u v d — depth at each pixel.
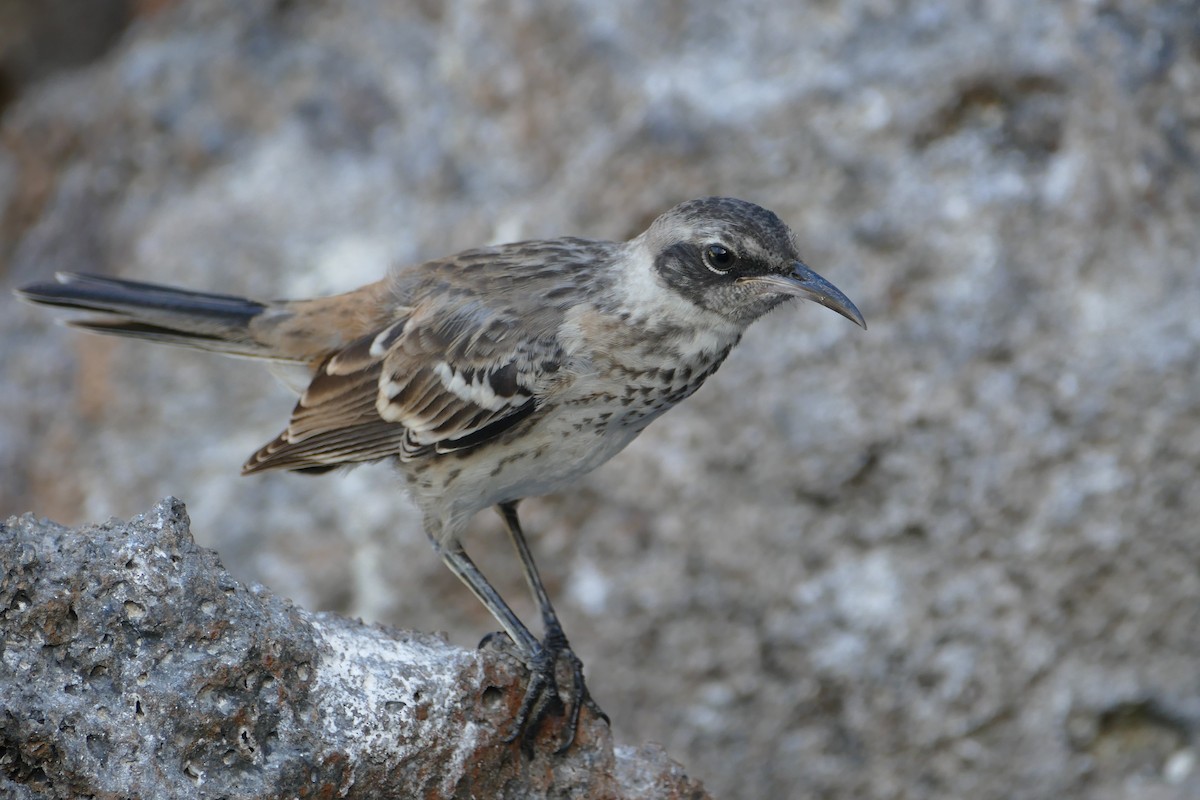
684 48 12.82
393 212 13.95
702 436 11.73
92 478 13.75
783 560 11.62
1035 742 11.38
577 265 8.91
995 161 11.74
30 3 18.16
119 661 6.26
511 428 8.57
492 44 13.88
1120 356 11.23
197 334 9.73
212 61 15.19
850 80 12.06
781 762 11.66
